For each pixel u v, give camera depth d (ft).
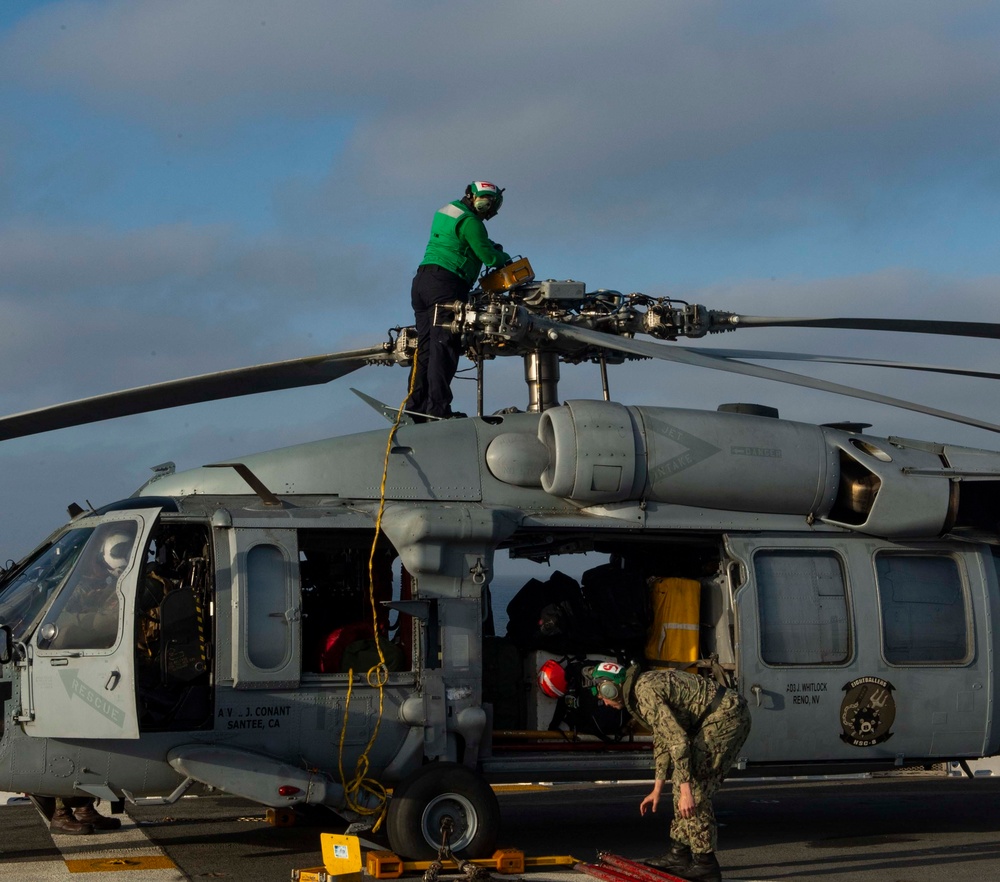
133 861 22.82
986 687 26.04
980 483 27.37
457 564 23.48
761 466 25.49
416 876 20.49
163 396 24.76
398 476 24.26
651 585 26.04
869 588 25.64
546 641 25.16
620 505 24.90
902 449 27.09
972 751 25.96
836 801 34.06
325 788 21.70
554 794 35.65
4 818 28.86
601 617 25.34
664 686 19.85
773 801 34.06
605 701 20.54
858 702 25.07
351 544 23.95
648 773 25.05
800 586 25.41
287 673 22.03
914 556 26.53
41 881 20.76
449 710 22.94
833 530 26.14
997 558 27.96
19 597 22.11
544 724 25.05
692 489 25.14
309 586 25.68
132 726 19.74
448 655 23.13
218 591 21.97
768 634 24.95
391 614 25.75
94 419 24.80
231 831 26.78
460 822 21.94
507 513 24.08
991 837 27.04
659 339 26.73
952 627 26.30
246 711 21.81
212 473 24.25
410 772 22.66
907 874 22.27
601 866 20.61
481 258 26.14
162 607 21.80
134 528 21.57
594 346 26.53
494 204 26.61
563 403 25.41
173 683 21.72
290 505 23.39
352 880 19.35
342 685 22.48
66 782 21.26
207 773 21.12
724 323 26.61
